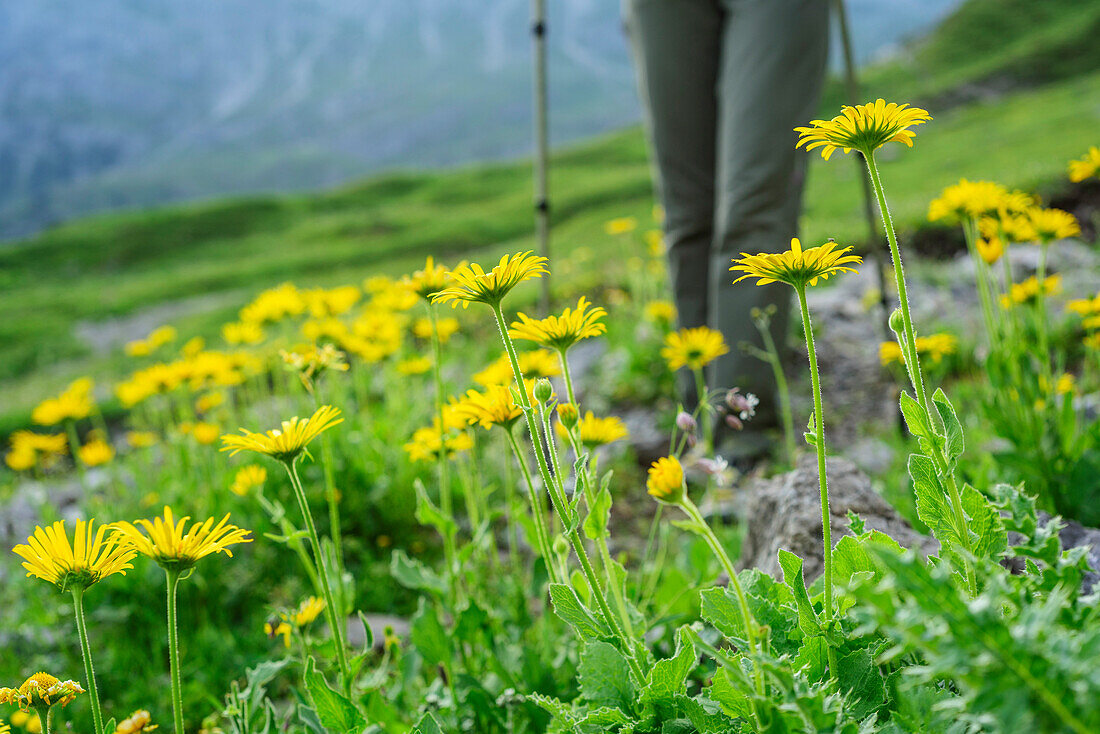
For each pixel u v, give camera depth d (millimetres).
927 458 1046
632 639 1169
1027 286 2541
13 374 18609
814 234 7309
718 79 3314
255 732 1506
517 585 2084
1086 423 2578
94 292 29109
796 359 4219
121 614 2521
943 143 23781
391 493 3191
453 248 31594
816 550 1757
